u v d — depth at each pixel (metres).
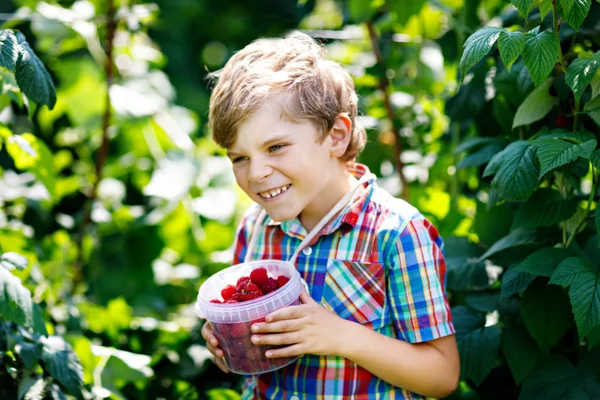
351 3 2.46
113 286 2.73
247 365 1.45
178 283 2.73
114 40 2.63
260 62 1.50
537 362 1.74
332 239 1.54
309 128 1.45
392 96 2.68
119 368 1.95
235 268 1.56
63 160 2.86
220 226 2.81
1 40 1.46
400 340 1.50
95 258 2.73
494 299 1.86
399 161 2.60
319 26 3.42
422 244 1.50
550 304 1.69
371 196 1.57
